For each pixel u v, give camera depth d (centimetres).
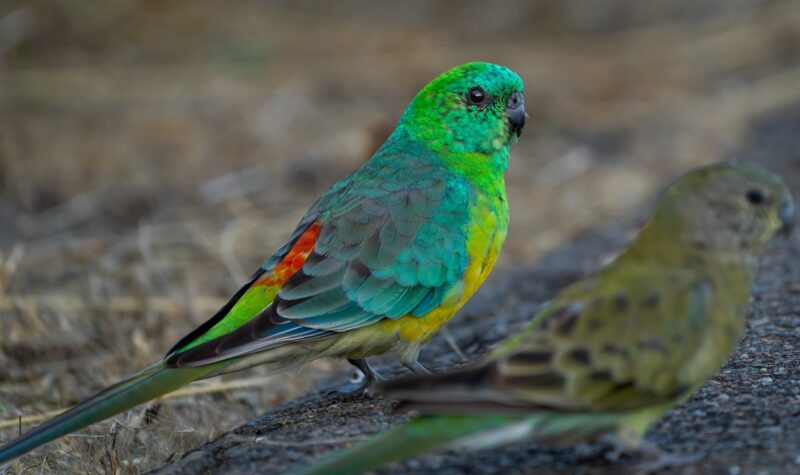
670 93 2481
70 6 2597
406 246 938
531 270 1505
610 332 662
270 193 1867
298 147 2066
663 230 720
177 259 1552
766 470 675
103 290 1404
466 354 1141
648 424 689
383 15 2947
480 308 1356
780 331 1017
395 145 1035
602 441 739
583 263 1502
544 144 2175
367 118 2167
